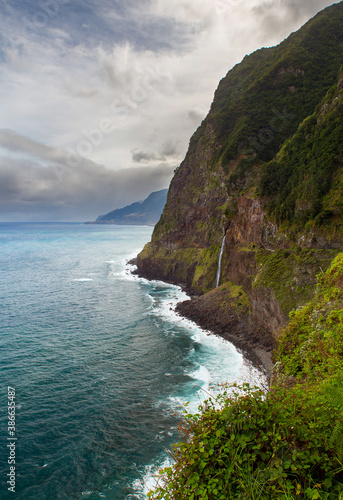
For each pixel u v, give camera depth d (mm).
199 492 5453
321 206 38406
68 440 22578
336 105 44031
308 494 4977
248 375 31344
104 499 18125
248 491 5332
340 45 80312
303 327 20688
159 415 25250
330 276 21875
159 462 20609
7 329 44250
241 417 6395
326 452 5746
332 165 39188
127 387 29453
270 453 5871
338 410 6227
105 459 20906
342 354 14312
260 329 41375
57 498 18234
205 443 6113
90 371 32500
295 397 7062
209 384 29812
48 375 31484
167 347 39125
